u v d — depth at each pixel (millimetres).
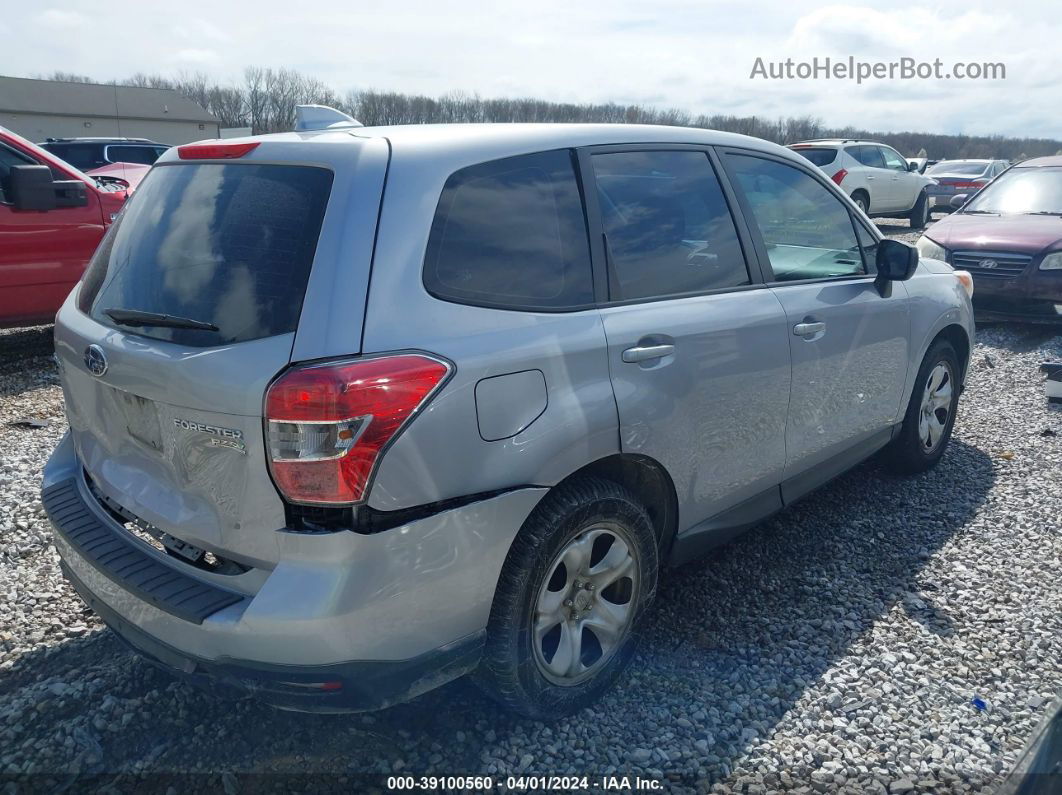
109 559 2492
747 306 3240
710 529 3240
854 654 3131
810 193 3842
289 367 2137
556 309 2615
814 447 3723
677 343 2908
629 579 2854
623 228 2918
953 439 5414
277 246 2316
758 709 2824
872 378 4031
